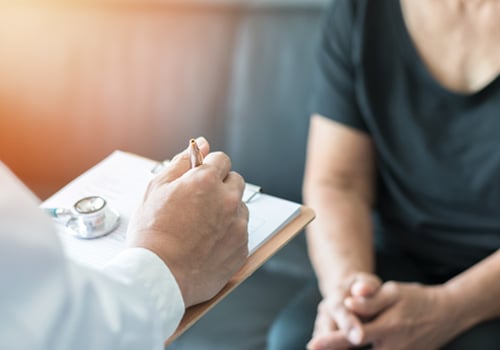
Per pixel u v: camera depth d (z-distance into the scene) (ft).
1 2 6.20
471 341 4.12
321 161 4.82
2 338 1.86
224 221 2.62
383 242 4.95
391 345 4.10
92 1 6.11
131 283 2.33
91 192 3.17
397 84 4.51
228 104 5.87
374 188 4.89
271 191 5.85
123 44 6.04
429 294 4.16
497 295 4.19
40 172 6.40
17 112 6.28
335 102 4.70
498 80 4.20
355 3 4.59
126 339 2.14
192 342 4.65
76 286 2.03
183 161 2.79
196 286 2.55
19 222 1.90
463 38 4.33
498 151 4.30
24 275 1.89
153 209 2.60
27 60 6.19
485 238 4.48
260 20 5.73
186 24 5.92
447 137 4.44
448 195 4.53
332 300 4.21
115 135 6.15
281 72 5.66
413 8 4.41
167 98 5.99
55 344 1.95
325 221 4.64
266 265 5.34
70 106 6.19
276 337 4.38
